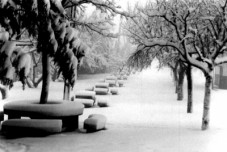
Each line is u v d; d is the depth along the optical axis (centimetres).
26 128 1223
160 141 1154
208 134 1315
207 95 1469
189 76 2188
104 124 1451
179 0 1519
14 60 1024
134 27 1673
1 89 2866
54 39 1216
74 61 1245
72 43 1252
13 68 1038
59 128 1241
